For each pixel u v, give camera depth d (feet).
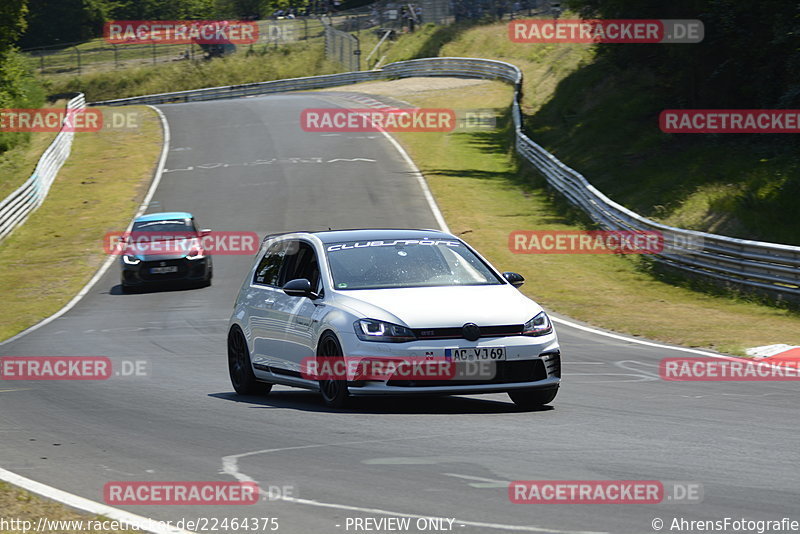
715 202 333.62
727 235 313.53
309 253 124.36
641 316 217.15
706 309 229.25
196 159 566.77
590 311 225.35
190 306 261.44
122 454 91.61
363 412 110.32
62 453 92.99
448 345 105.91
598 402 116.47
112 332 219.00
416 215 393.50
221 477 80.28
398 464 82.74
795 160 360.48
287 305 122.21
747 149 400.67
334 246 122.42
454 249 123.13
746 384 131.34
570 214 382.42
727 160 394.11
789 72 390.01
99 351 187.11
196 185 490.90
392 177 483.51
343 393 110.52
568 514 66.49
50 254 369.71
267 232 379.96
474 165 519.19
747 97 436.35
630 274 285.02
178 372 156.35
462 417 105.70
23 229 418.51
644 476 77.10
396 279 116.67
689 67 442.91
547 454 85.66
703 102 446.19
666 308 230.68
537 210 401.70
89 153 604.49
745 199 326.85
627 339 186.39
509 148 553.23
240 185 482.28
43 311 268.62
